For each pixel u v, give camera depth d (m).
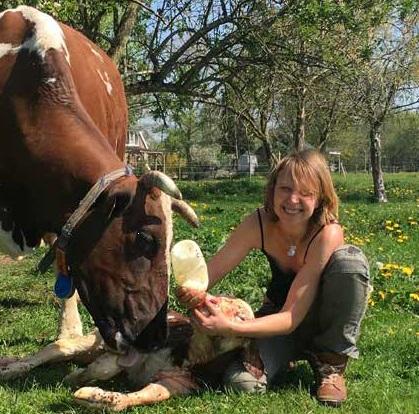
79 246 2.97
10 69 3.46
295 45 8.59
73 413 2.70
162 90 8.80
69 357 3.22
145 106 10.66
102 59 4.51
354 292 2.81
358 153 45.91
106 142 3.29
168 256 2.92
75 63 3.91
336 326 2.86
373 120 11.00
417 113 21.66
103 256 2.92
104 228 2.92
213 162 38.94
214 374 2.97
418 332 3.89
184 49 8.64
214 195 18.33
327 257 2.84
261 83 8.97
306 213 2.84
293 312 2.80
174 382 2.83
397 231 8.25
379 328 3.98
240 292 4.46
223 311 2.79
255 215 3.05
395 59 13.20
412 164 48.22
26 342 3.79
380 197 17.02
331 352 2.89
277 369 2.94
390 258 6.35
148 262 2.89
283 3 8.45
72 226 2.96
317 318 2.94
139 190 2.91
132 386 3.00
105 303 2.94
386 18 9.12
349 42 8.59
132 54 9.53
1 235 3.49
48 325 4.11
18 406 2.75
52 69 3.38
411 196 18.53
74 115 3.31
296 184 2.81
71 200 3.15
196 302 2.71
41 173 3.22
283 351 2.96
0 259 6.45
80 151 3.17
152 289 2.90
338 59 8.38
